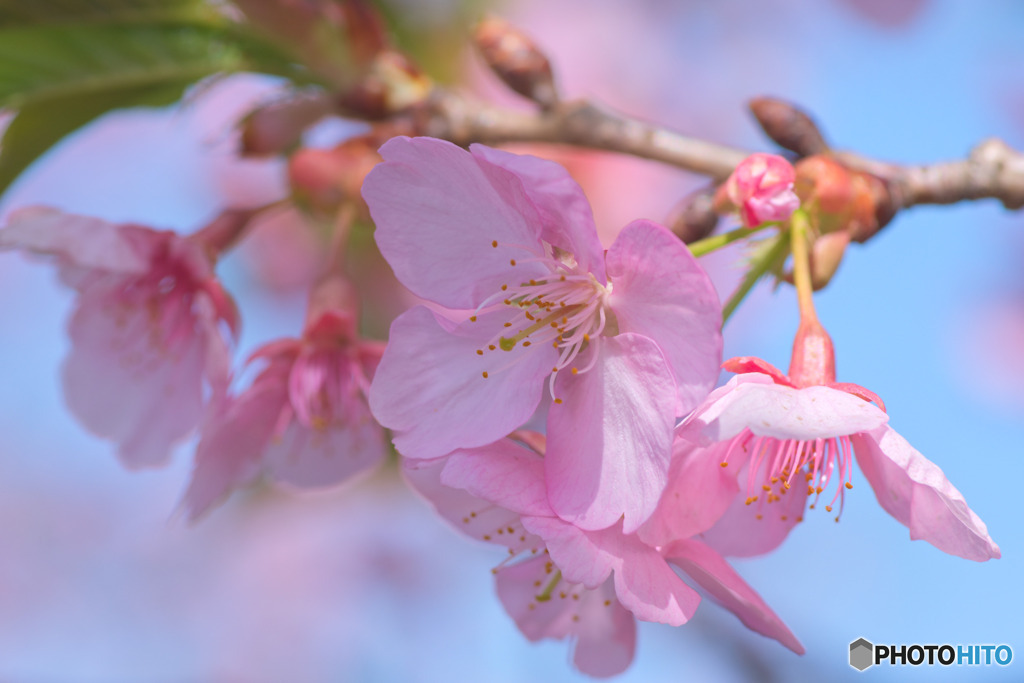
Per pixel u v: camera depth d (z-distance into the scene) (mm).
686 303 199
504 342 208
